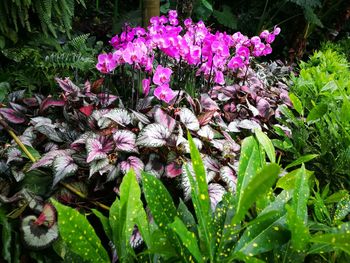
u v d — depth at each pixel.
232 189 1.52
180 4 3.61
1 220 1.25
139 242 1.33
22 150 1.61
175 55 2.08
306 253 0.85
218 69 2.39
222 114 2.32
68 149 1.60
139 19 3.93
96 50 3.27
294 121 1.78
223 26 5.43
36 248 1.26
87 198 1.49
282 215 0.88
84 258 0.85
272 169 0.67
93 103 1.99
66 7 2.78
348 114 1.46
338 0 4.98
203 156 1.67
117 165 1.54
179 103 2.21
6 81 2.52
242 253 0.77
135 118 1.82
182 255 0.85
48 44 3.01
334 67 2.83
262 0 5.30
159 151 1.65
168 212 0.90
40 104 1.94
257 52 2.61
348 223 0.89
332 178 1.49
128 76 2.42
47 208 1.35
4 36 2.72
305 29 4.67
